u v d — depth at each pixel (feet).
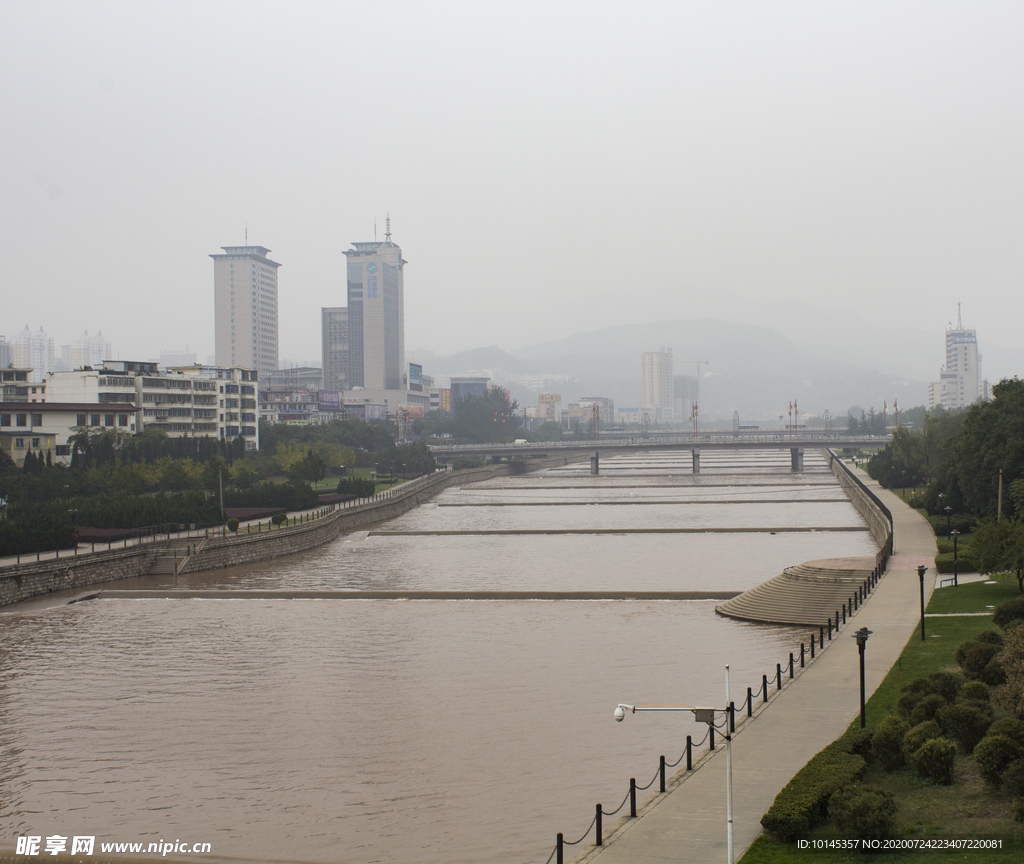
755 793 151.12
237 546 477.77
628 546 520.42
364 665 271.69
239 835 165.07
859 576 324.60
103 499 520.42
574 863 130.52
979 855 119.24
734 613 323.98
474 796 178.09
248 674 264.72
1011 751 137.28
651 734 206.69
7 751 206.80
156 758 201.46
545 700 234.17
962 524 430.20
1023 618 224.74
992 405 448.65
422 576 432.66
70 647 299.17
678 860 128.57
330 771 192.44
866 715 183.01
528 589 390.21
